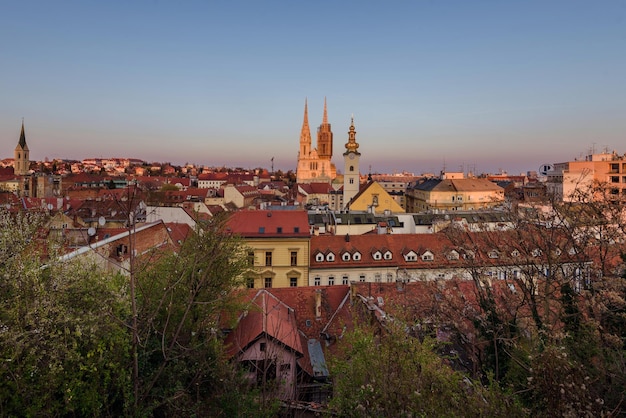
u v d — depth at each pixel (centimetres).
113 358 1762
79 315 1673
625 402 1845
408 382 1702
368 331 2495
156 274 2791
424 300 3525
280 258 5919
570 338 2497
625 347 2369
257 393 2341
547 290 3023
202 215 7456
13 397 1452
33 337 1495
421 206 16525
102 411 1817
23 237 1888
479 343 2842
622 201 3366
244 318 3378
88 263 2262
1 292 1570
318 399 3200
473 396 1652
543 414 1528
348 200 13650
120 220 7975
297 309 4025
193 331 2564
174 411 2058
